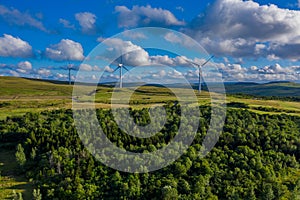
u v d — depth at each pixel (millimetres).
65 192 75250
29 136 103938
